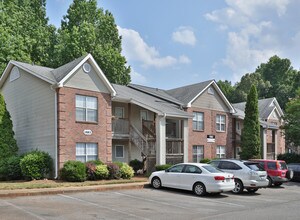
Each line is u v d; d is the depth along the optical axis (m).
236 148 35.72
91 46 40.53
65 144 20.62
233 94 72.31
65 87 21.00
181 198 15.40
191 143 29.33
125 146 26.92
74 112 21.31
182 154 27.16
